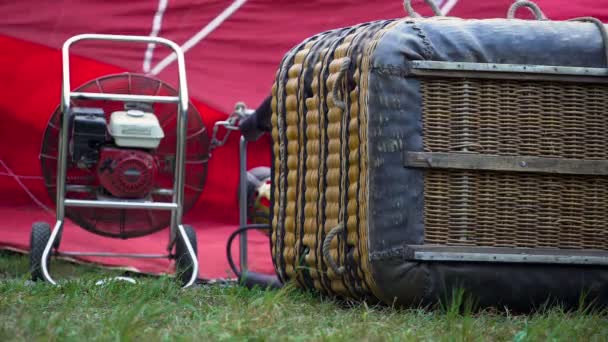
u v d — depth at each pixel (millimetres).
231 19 8219
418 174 3914
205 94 8117
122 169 5582
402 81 3895
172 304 4000
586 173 4008
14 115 8172
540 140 4000
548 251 4012
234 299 4113
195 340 3076
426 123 3914
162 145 6039
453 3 8031
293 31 8242
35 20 8094
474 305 3994
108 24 8125
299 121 4727
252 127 5590
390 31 3957
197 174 6145
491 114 3957
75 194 5891
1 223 7891
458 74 3908
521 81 3977
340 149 4246
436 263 3928
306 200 4641
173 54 8180
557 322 3635
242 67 8227
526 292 4008
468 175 3945
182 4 8172
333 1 8195
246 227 5688
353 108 4113
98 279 4625
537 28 4059
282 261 4934
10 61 8125
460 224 3943
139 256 5938
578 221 4059
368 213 3914
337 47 4418
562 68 3979
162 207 5645
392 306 3977
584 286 4059
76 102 5977
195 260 5523
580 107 4035
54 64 8164
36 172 8219
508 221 3988
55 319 3299
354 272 4109
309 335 3289
